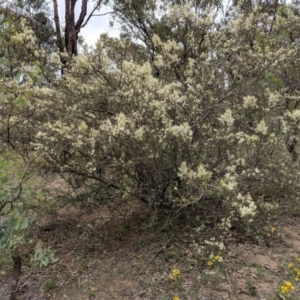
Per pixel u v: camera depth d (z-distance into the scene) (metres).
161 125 3.75
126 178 3.91
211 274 3.30
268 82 4.85
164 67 4.64
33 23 10.95
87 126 3.76
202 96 4.10
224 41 4.93
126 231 4.26
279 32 5.89
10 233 2.69
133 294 3.13
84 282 3.36
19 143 3.98
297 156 4.83
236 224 3.98
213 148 3.82
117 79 3.91
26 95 3.08
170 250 3.73
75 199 4.25
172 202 3.97
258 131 3.61
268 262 3.52
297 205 4.48
